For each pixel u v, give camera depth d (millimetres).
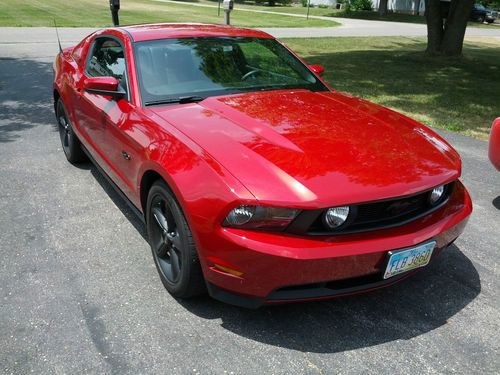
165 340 2598
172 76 3553
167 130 2947
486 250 3605
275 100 3422
